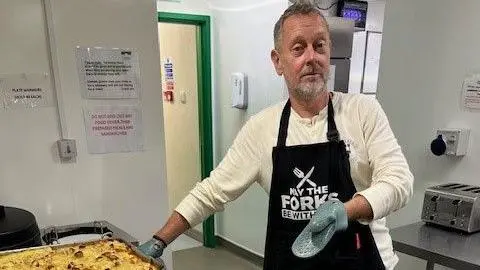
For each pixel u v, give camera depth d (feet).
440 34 7.09
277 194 4.34
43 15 5.63
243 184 4.64
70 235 5.41
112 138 6.48
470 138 6.80
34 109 5.75
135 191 6.82
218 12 11.49
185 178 13.35
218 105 12.16
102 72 6.23
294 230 4.28
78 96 6.09
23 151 5.75
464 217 6.10
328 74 4.19
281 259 4.34
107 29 6.17
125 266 4.07
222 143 12.25
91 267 4.03
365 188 4.28
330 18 10.43
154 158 6.93
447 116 7.11
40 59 5.71
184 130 13.00
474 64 6.66
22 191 5.81
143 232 7.01
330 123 4.25
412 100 7.66
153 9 6.53
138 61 6.51
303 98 4.20
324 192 4.13
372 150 4.06
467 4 6.67
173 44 12.75
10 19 5.41
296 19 4.01
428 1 7.22
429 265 6.36
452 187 6.61
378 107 4.24
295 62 4.07
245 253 11.76
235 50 11.12
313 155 4.17
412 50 7.57
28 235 4.66
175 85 13.04
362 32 12.75
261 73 10.32
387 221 8.19
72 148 6.09
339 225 3.32
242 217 11.68
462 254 5.44
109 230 5.64
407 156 7.85
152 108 6.78
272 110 4.63
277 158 4.29
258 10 10.09
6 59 5.46
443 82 7.12
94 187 6.42
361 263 4.07
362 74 13.19
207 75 11.91
